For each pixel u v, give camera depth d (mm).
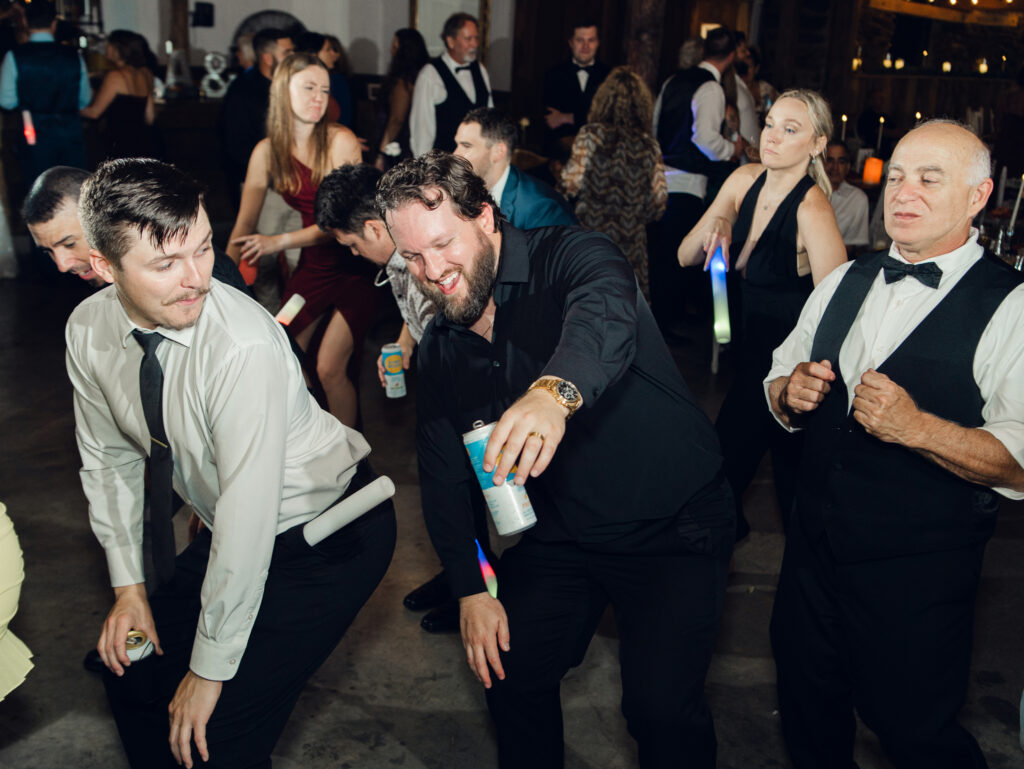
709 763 1847
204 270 1553
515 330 1821
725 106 5777
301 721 2584
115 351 1738
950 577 1786
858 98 11922
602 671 2852
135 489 1941
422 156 1672
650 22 7211
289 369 1767
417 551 3510
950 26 13344
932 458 1693
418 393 1978
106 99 7188
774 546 3646
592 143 4613
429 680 2785
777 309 2936
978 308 1756
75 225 1999
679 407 1869
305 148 3912
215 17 9930
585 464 1833
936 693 1819
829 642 1973
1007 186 5746
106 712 2611
